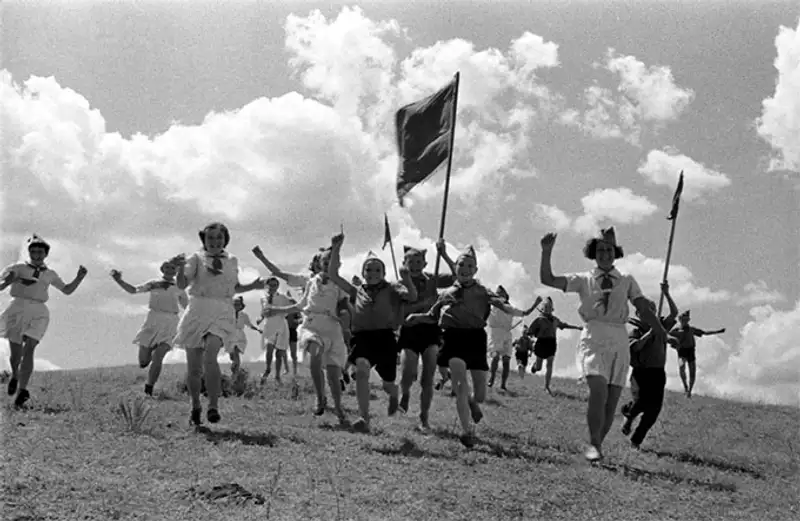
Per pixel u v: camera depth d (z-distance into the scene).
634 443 13.65
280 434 11.76
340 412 13.23
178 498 8.47
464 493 9.45
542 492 9.82
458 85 14.20
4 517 7.61
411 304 13.22
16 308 13.26
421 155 14.45
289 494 8.84
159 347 15.86
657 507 9.84
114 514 7.90
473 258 12.42
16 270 13.23
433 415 15.35
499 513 8.94
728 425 18.03
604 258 11.72
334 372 13.33
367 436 12.10
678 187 13.55
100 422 11.77
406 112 14.59
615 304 11.65
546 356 21.70
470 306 12.34
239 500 8.48
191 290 12.02
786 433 17.33
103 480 8.87
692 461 13.12
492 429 14.16
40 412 12.51
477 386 12.49
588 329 11.77
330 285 13.46
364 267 13.00
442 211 14.06
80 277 13.53
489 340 21.69
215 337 11.91
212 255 12.02
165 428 11.73
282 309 13.71
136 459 9.83
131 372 20.89
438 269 13.69
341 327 13.54
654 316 11.84
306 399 16.39
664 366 13.65
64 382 17.56
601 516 9.21
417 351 13.56
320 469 9.88
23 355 13.38
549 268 11.77
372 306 12.90
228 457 10.14
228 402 15.30
